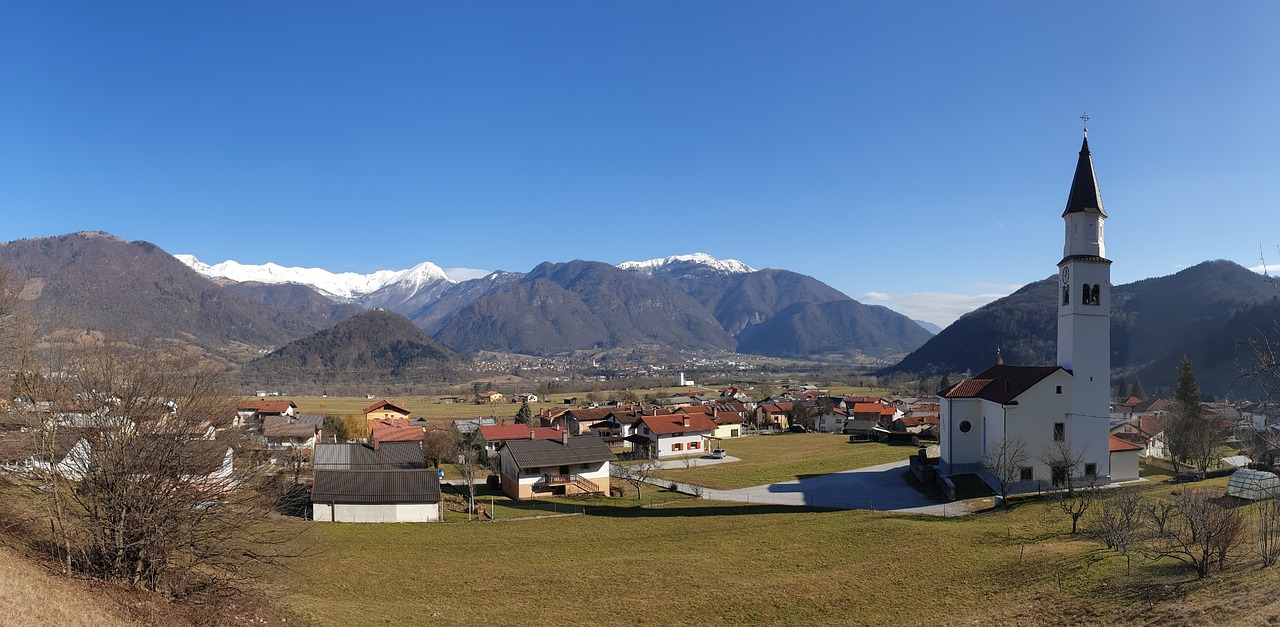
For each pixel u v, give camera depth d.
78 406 33.56
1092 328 71.69
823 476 92.94
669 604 42.12
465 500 78.81
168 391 34.47
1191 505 40.66
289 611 37.56
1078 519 53.31
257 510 35.84
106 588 32.00
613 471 102.88
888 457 107.38
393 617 38.66
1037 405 71.44
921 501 74.00
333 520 65.44
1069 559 43.56
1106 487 67.94
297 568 41.38
